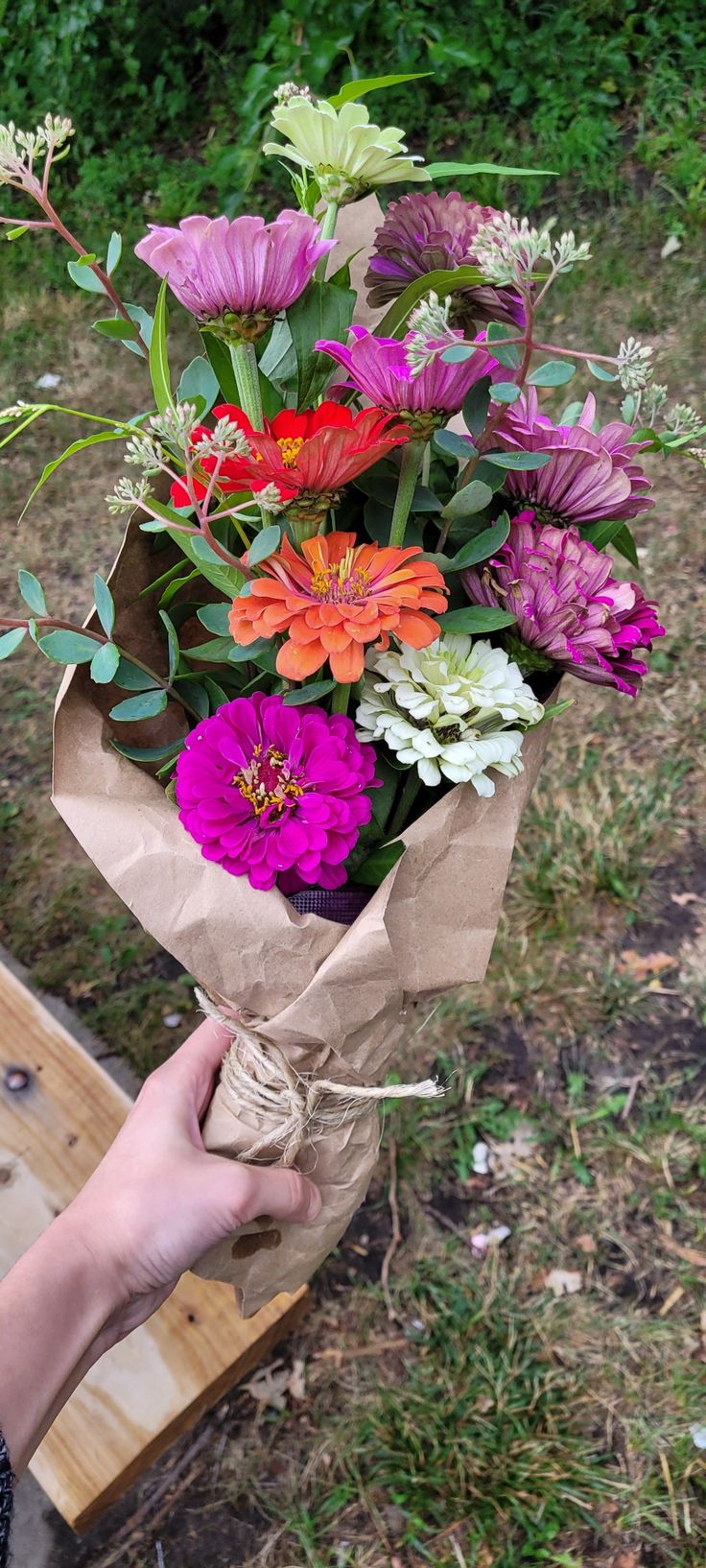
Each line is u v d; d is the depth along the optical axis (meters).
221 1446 1.54
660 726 2.18
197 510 0.62
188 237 0.61
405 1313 1.62
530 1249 1.66
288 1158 0.87
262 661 0.74
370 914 0.69
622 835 2.04
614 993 1.88
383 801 0.75
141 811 0.73
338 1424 1.54
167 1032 1.92
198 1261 0.90
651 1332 1.58
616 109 3.24
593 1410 1.53
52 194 3.19
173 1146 0.87
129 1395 1.14
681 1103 1.78
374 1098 0.85
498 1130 1.76
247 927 0.70
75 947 2.02
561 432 0.69
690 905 1.98
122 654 0.74
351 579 0.65
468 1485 1.48
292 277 0.63
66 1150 1.17
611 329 2.81
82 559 2.56
